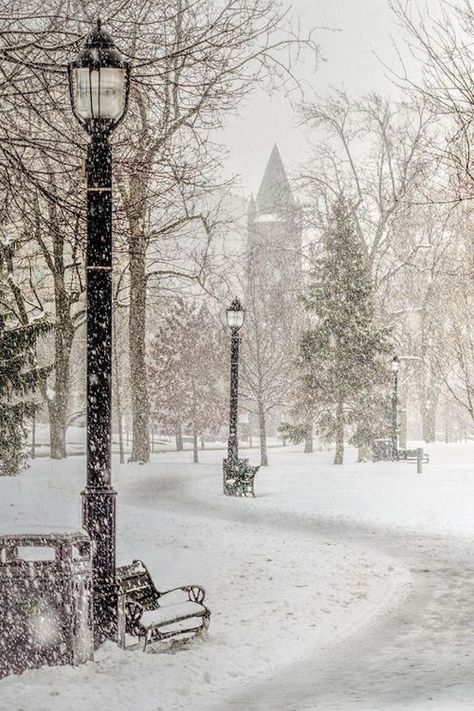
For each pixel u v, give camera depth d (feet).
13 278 98.58
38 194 38.22
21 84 38.78
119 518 74.90
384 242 198.18
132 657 30.27
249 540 62.59
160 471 135.95
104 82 32.24
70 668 28.19
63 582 28.78
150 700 26.23
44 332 103.81
